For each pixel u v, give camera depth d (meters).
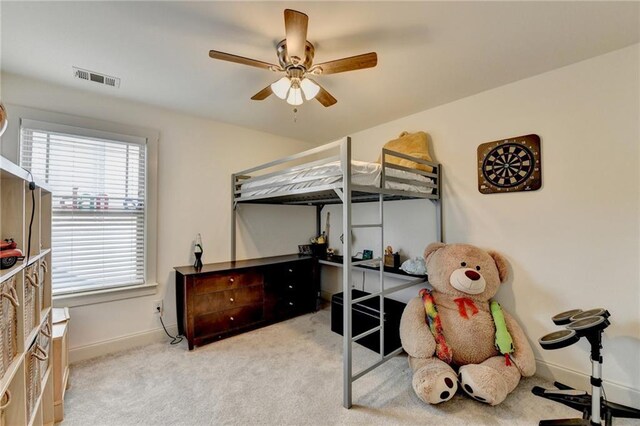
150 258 2.77
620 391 1.85
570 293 2.05
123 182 2.65
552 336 1.72
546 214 2.16
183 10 1.52
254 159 3.56
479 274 2.17
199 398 1.91
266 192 2.75
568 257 2.06
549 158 2.14
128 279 2.68
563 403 1.85
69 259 2.39
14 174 1.01
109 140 2.57
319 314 3.54
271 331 3.02
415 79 2.28
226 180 3.32
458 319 2.14
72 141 2.41
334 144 2.04
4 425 1.06
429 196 2.66
